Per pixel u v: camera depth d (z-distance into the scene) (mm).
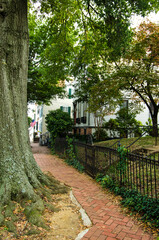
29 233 2916
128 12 6984
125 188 4723
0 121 4051
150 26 10633
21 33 4453
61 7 7590
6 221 3059
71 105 29906
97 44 9352
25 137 4473
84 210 3963
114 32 7609
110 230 3150
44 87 15203
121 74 9484
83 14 8812
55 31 9250
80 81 14188
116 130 15453
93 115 15516
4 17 4184
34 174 4586
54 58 10023
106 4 6598
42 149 18922
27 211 3414
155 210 3340
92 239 2863
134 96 13969
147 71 10000
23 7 4504
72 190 5277
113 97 11219
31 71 14070
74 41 11336
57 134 15617
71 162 9828
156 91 9891
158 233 3031
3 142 4016
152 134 11781
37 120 39312
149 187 4602
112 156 5945
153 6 6891
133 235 3000
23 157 4324
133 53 9930
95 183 6148
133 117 15562
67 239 2859
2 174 3840
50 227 3207
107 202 4461
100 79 13672
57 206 4082
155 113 12031
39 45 13836
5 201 3508
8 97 4164
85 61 10344
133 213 3787
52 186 5023
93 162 6797
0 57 4129
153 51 10578
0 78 4098
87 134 16406
